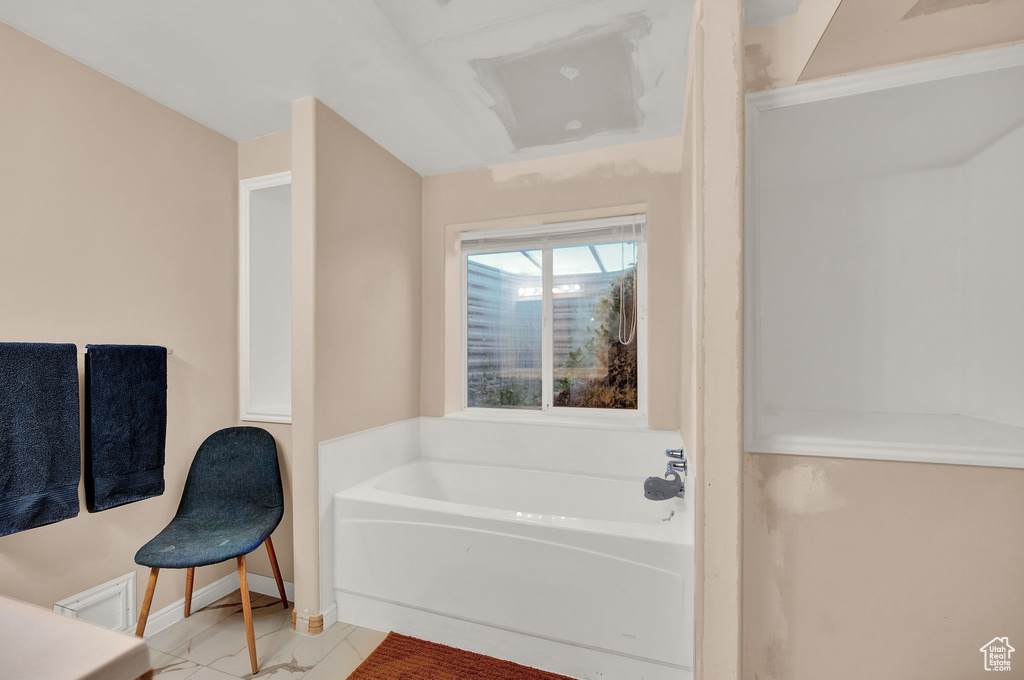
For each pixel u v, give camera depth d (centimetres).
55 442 161
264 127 229
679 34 164
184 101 206
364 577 203
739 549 131
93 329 181
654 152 244
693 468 152
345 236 221
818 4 120
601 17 156
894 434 138
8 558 155
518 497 257
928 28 114
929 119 145
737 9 131
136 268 196
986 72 122
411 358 278
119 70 183
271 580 232
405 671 173
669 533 165
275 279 259
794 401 196
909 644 129
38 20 154
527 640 177
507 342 304
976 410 168
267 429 234
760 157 171
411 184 280
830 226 193
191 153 219
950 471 126
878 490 130
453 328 296
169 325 208
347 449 220
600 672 167
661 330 240
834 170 183
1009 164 153
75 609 171
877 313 186
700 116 134
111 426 178
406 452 271
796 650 135
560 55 176
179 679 169
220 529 200
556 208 263
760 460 138
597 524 174
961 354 175
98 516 180
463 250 304
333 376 212
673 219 239
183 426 214
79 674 46
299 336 202
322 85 194
